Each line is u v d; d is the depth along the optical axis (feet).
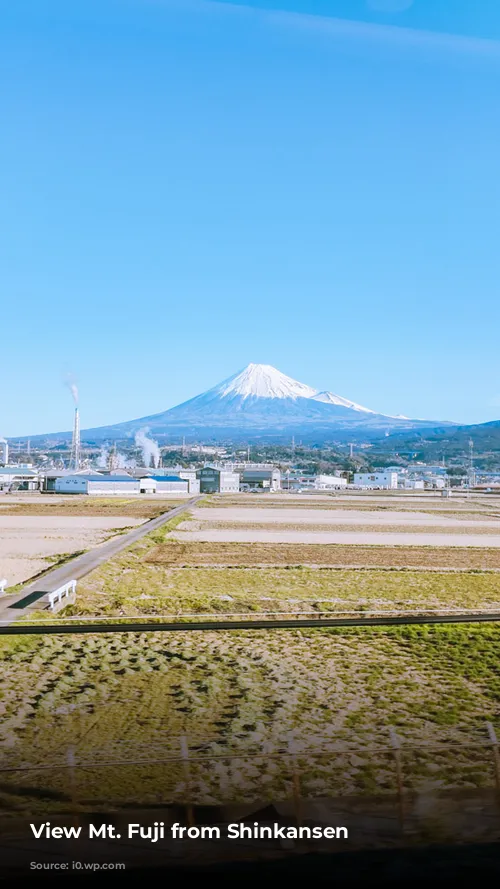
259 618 126.31
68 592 139.95
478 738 72.28
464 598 148.97
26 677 90.48
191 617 125.39
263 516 381.40
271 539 263.29
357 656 102.83
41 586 149.89
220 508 443.32
